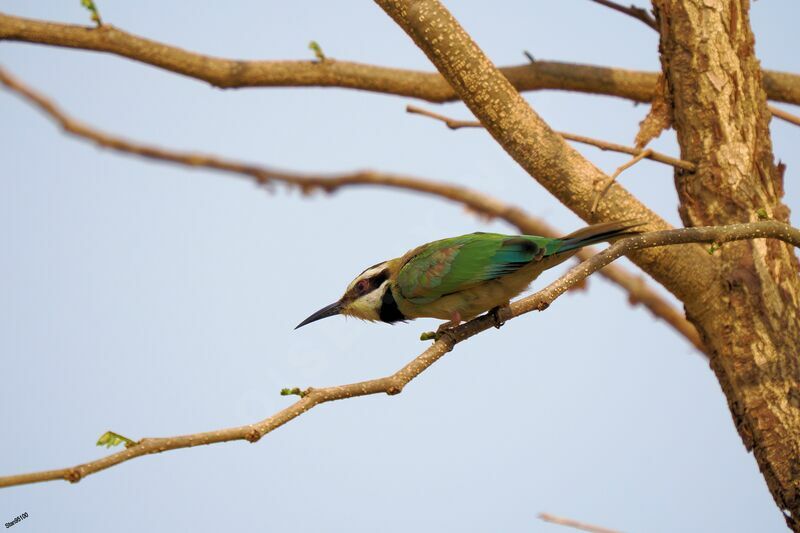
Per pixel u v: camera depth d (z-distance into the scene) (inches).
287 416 319.6
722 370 450.0
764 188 460.4
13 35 537.0
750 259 446.9
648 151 446.9
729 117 462.9
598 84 589.9
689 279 444.1
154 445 291.3
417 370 359.3
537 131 434.3
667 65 476.1
